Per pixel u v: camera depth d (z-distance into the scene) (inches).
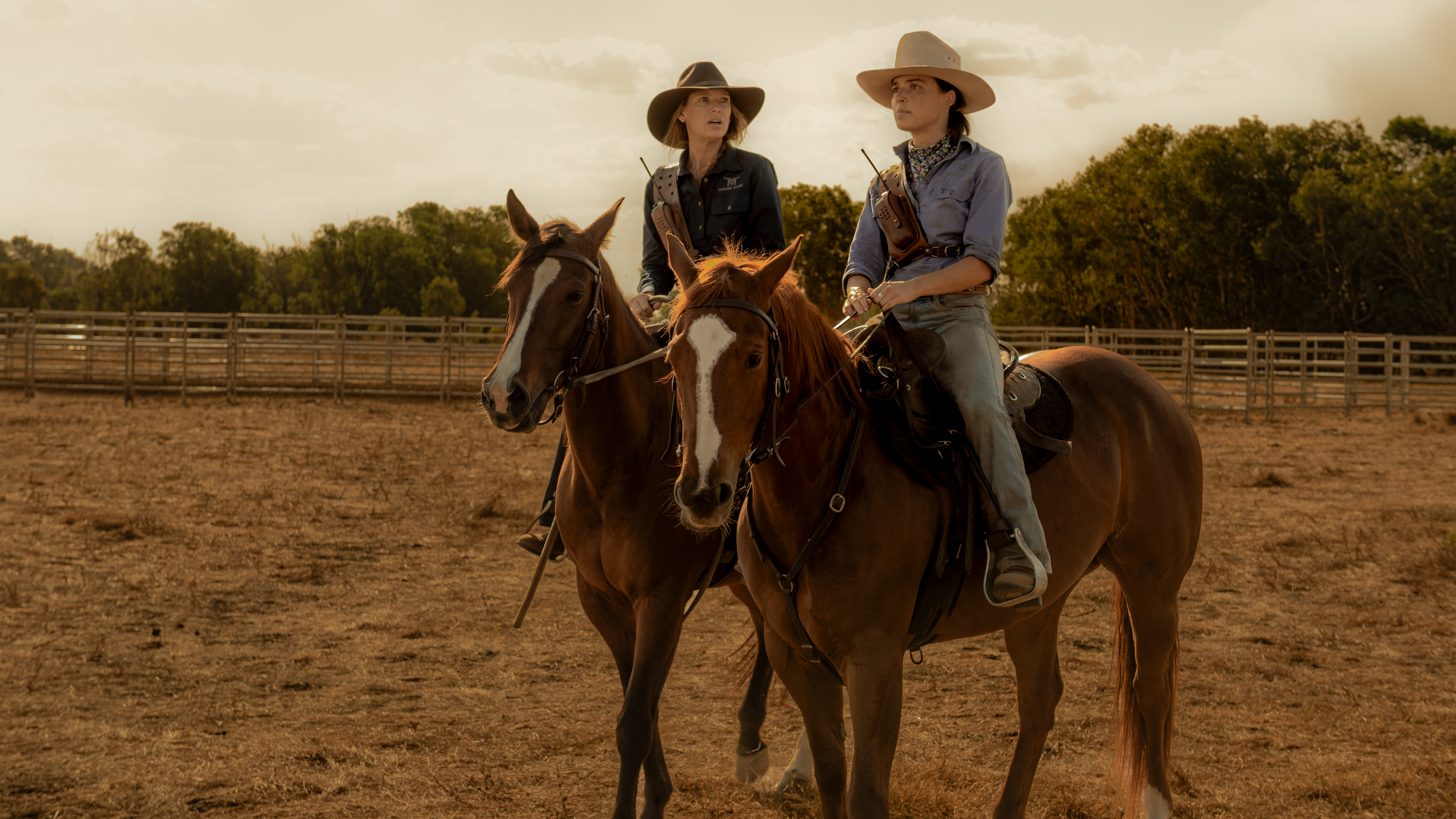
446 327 920.3
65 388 907.4
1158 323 1945.1
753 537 120.0
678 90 172.4
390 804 155.7
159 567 314.7
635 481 145.2
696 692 219.8
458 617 272.5
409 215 3494.1
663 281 181.0
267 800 155.9
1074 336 1023.6
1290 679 223.3
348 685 215.3
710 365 99.9
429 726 191.0
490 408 134.0
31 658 225.3
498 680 221.6
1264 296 1841.8
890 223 134.9
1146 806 145.4
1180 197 1860.2
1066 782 166.7
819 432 113.3
